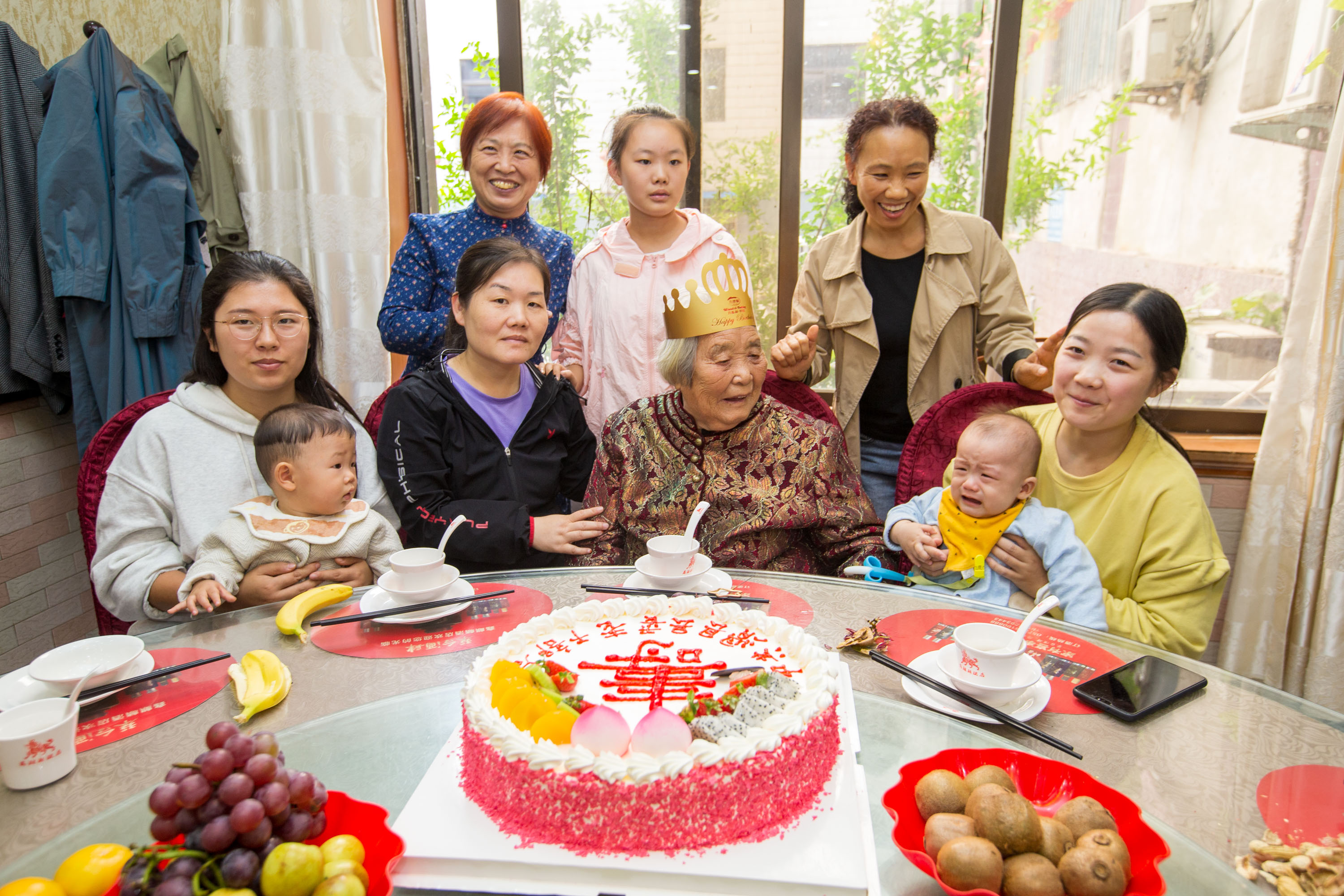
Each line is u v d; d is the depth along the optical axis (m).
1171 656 1.17
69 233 2.33
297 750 0.97
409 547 1.82
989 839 0.71
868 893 0.74
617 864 0.78
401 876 0.79
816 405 2.03
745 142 2.71
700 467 1.76
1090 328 1.52
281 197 2.59
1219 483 2.46
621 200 2.84
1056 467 1.67
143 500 1.68
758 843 0.82
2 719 0.92
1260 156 2.45
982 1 2.54
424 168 2.84
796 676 1.08
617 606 1.28
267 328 1.68
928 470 1.95
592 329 2.31
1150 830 0.74
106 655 1.11
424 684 1.12
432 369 1.98
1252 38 2.37
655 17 2.64
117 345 2.47
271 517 1.58
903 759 0.95
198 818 0.67
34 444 2.65
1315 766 0.91
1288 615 2.28
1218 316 2.59
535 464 1.93
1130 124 2.54
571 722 0.93
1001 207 2.64
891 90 2.65
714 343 1.62
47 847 0.81
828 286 2.37
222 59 2.48
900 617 1.31
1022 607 1.56
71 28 2.63
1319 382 2.14
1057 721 1.01
